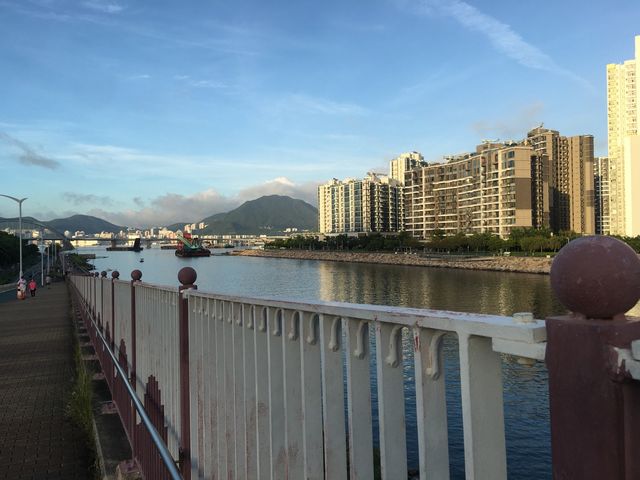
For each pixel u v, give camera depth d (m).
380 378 1.92
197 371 4.08
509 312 39.62
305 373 2.44
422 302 48.03
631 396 1.13
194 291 4.03
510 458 11.05
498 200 128.50
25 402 8.23
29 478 5.47
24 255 112.50
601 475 1.14
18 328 17.33
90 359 10.47
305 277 85.81
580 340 1.18
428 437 1.72
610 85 132.50
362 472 2.08
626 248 1.18
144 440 4.54
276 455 2.78
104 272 11.57
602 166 144.62
